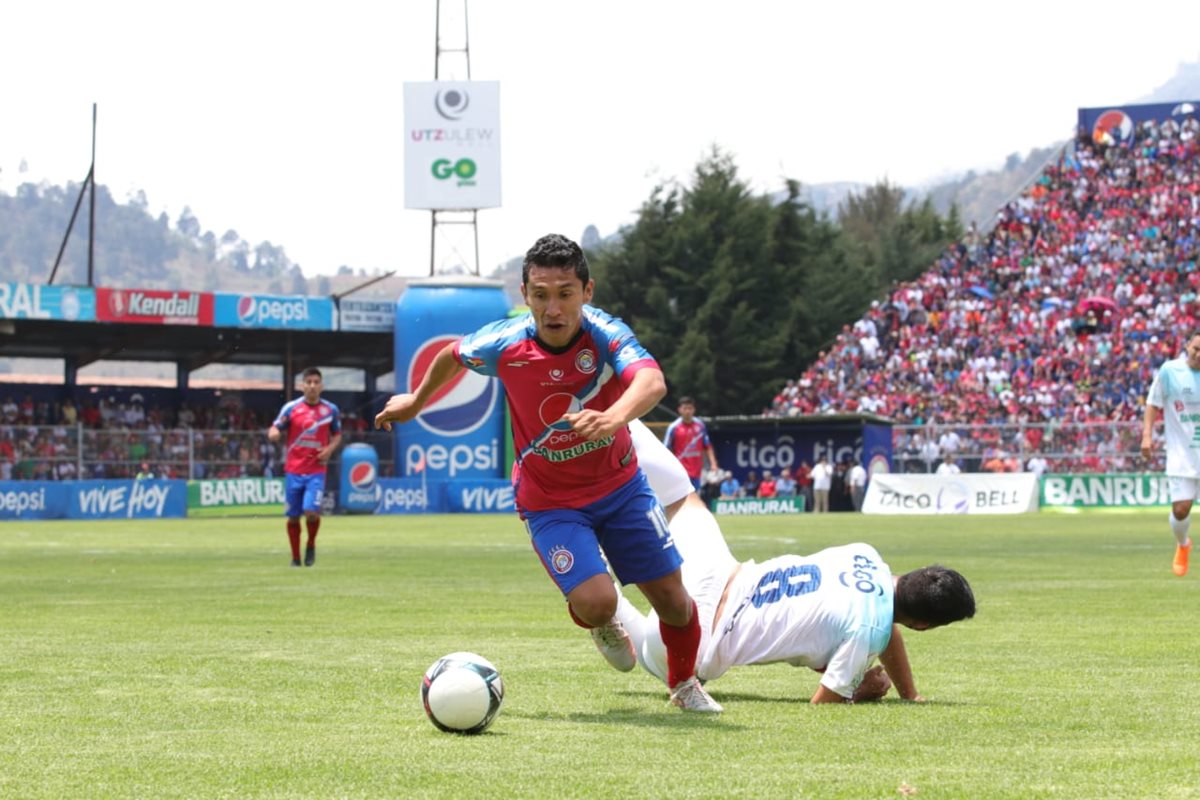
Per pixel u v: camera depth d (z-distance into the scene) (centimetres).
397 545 4462
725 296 11912
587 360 1119
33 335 8862
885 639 1223
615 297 12631
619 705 1223
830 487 8319
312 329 8725
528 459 1163
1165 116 10819
